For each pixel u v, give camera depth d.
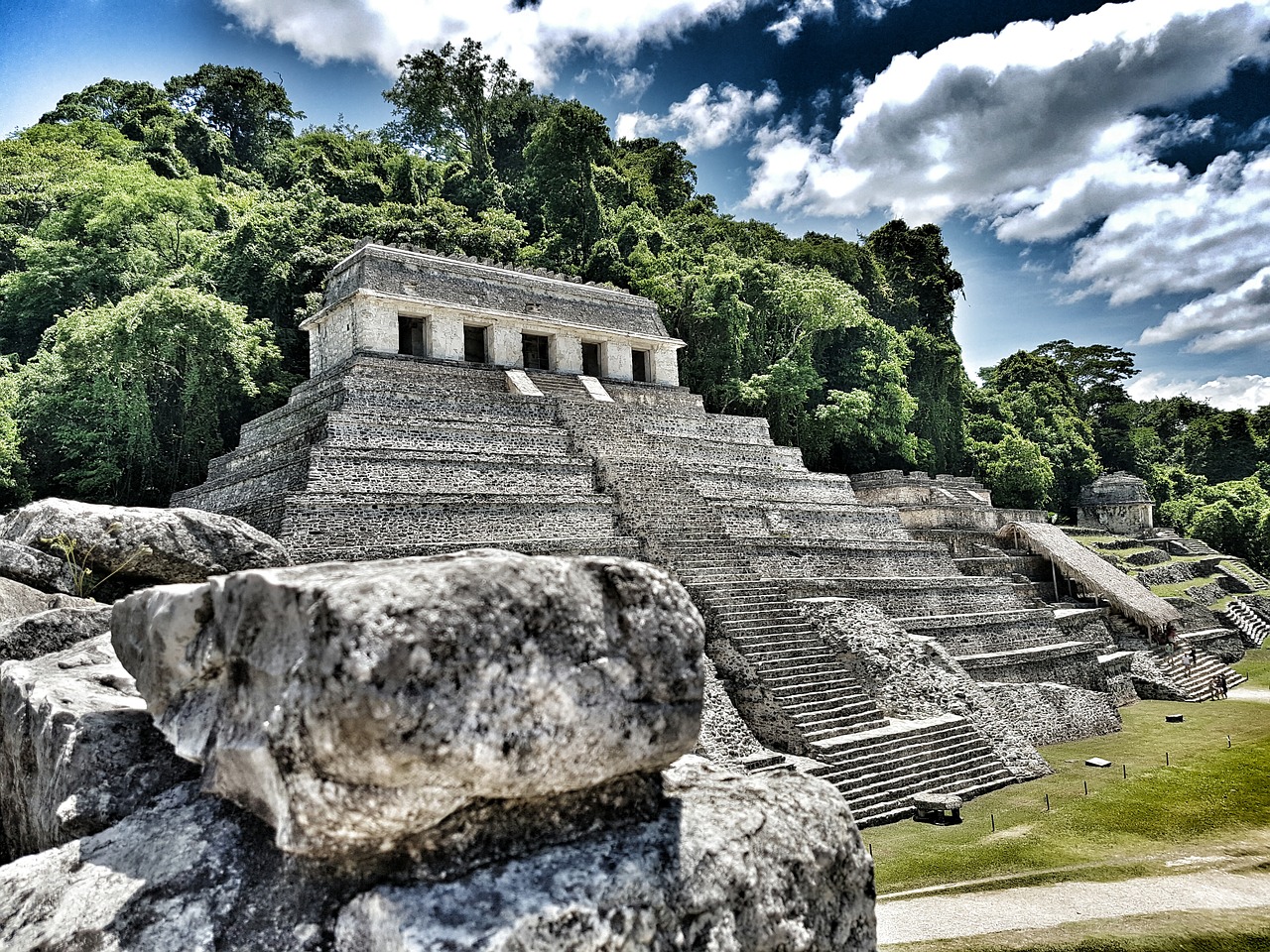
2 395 35.66
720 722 17.84
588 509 27.34
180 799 3.94
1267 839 14.83
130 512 9.62
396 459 25.14
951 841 15.44
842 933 3.82
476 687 2.84
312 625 2.77
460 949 2.68
